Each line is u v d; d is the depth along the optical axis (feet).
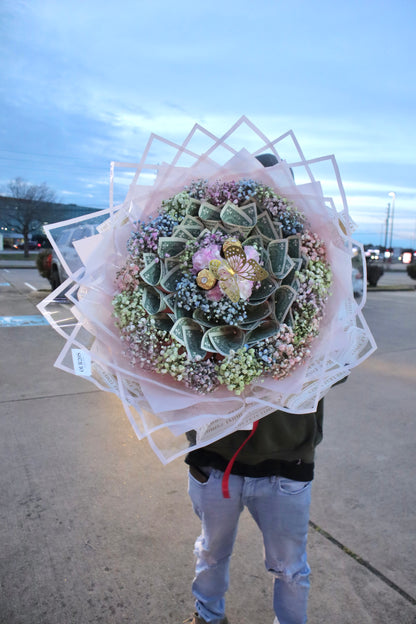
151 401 4.58
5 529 8.02
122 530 8.12
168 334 4.66
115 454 10.78
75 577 7.02
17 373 16.74
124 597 6.70
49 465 10.19
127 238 5.07
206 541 5.48
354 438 12.10
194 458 5.27
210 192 4.96
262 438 5.00
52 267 37.27
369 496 9.37
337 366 4.93
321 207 4.82
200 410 4.68
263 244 4.93
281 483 5.11
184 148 4.83
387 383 16.88
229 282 4.50
